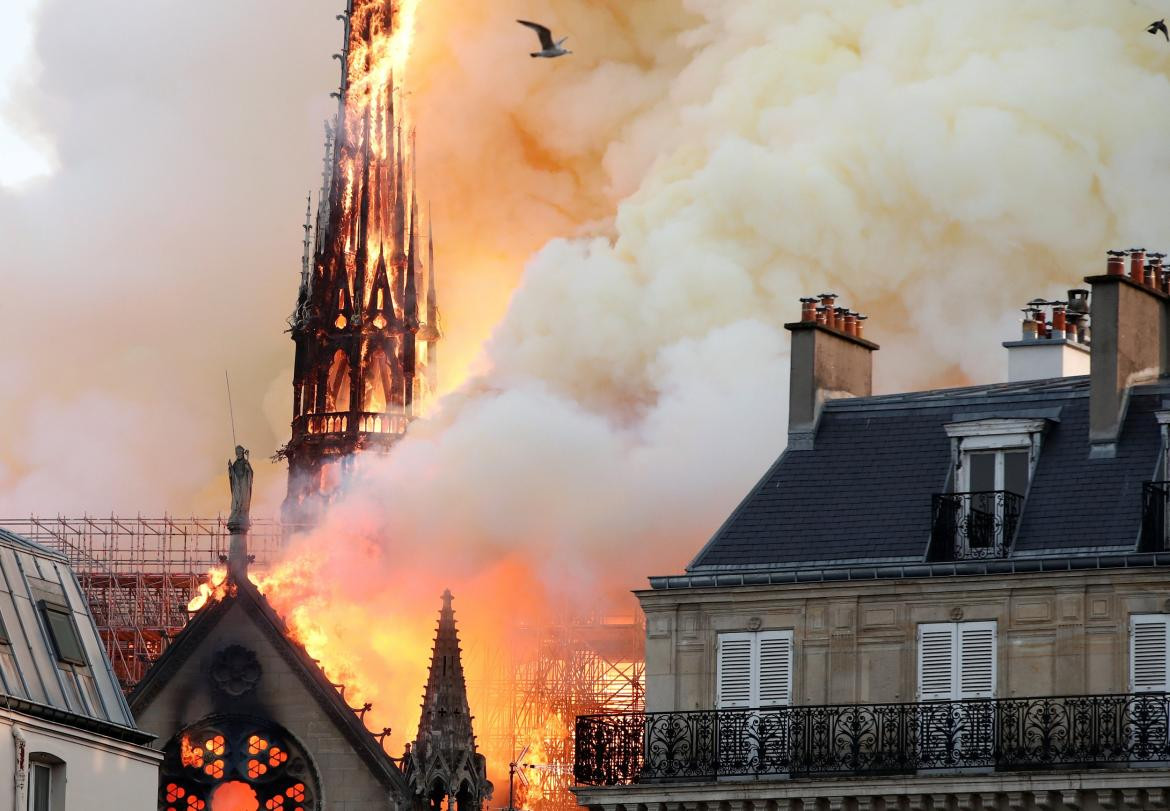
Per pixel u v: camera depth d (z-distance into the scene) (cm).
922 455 14900
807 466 15112
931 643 14200
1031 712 13862
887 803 13950
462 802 19750
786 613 14512
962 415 14838
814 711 14262
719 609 14650
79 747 14625
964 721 13975
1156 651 13788
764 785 14162
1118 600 13888
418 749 19750
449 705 19850
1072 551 14125
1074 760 13700
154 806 15538
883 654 14288
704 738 14462
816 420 15262
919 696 14162
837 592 14412
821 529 14788
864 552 14600
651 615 14775
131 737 15288
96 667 15375
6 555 15125
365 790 19838
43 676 14688
